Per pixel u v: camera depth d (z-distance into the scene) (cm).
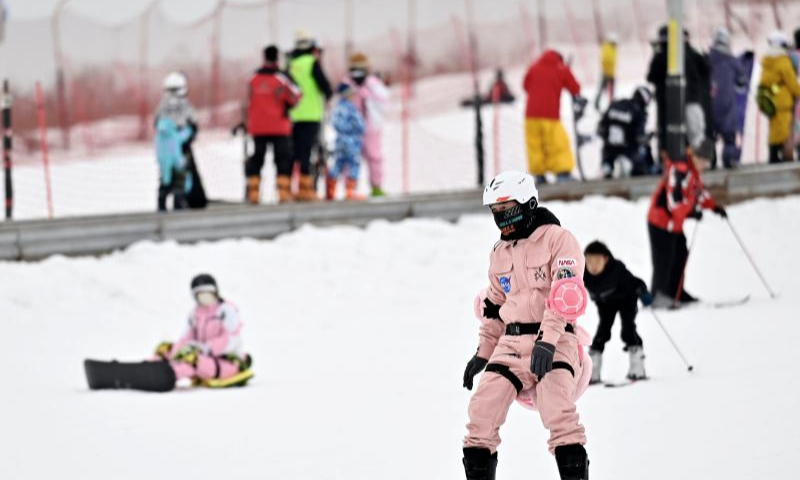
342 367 4178
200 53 10556
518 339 2083
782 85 7625
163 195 6359
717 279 5703
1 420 3384
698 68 6744
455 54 11556
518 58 11750
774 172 7088
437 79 11469
